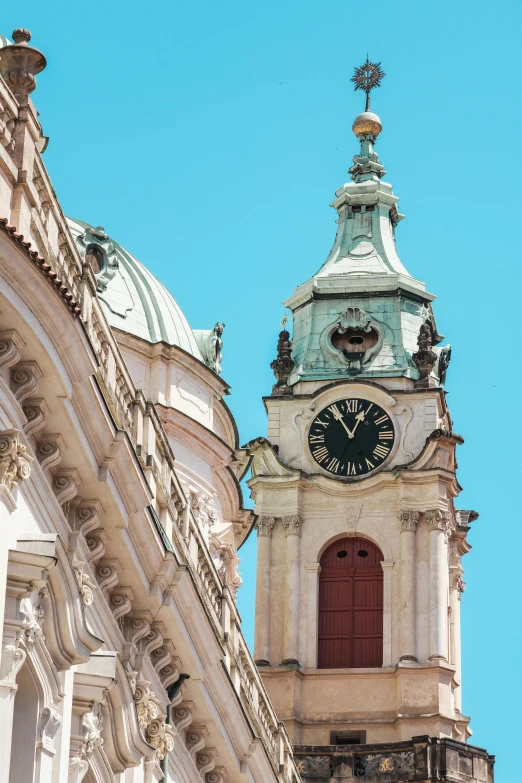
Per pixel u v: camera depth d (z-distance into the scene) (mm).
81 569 50219
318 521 124438
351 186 135250
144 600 55125
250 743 65500
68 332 46281
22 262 44219
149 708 55750
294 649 121000
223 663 61594
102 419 49188
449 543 126375
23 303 44781
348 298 130250
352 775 115875
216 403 84188
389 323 129125
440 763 115500
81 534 50719
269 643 122125
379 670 119938
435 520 122875
